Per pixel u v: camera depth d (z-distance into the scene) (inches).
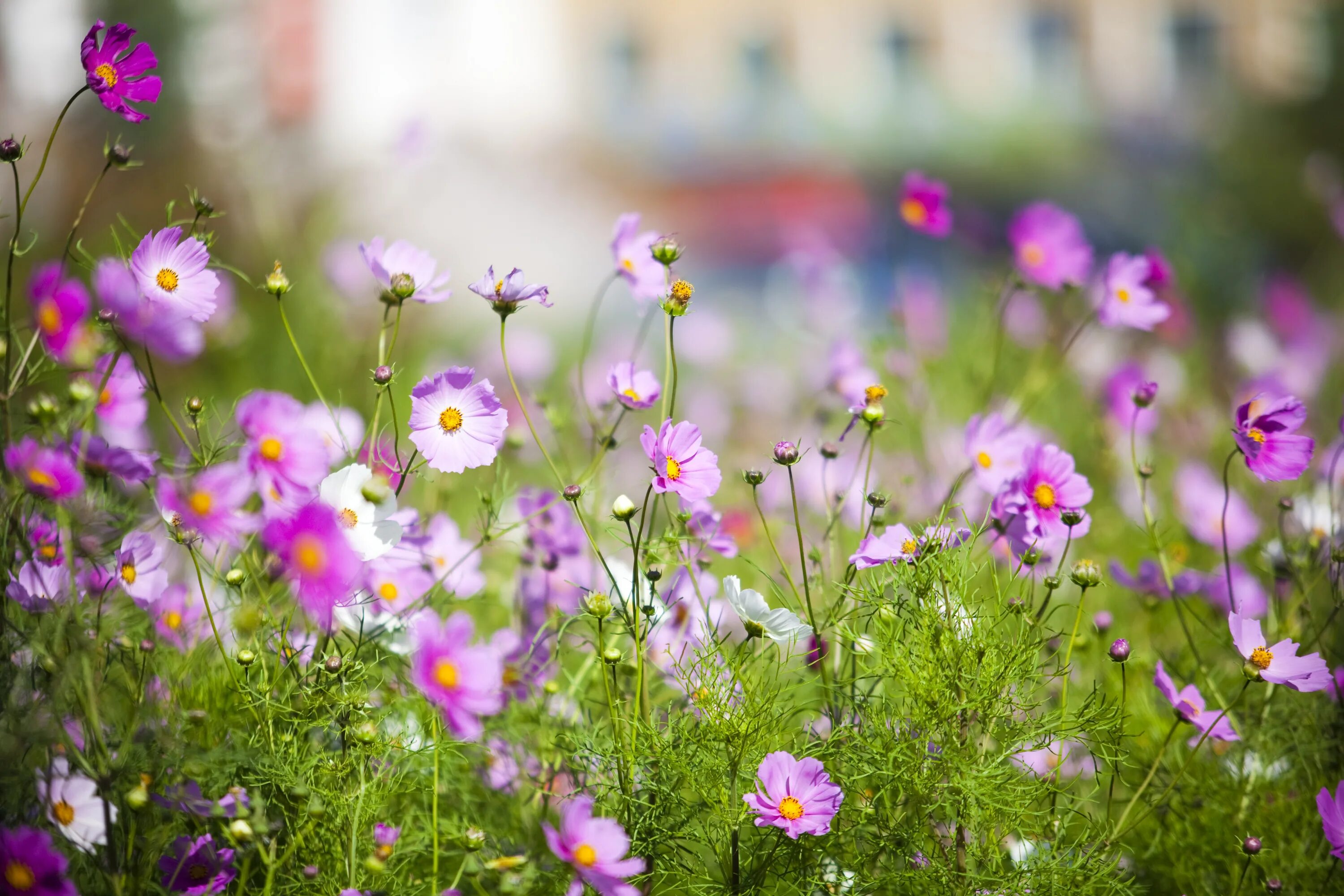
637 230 90.2
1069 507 82.4
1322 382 146.0
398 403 121.3
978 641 78.8
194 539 79.8
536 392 94.1
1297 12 435.5
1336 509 95.7
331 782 78.7
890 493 93.5
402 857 79.7
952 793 78.5
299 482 79.0
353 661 80.2
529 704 84.6
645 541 81.4
